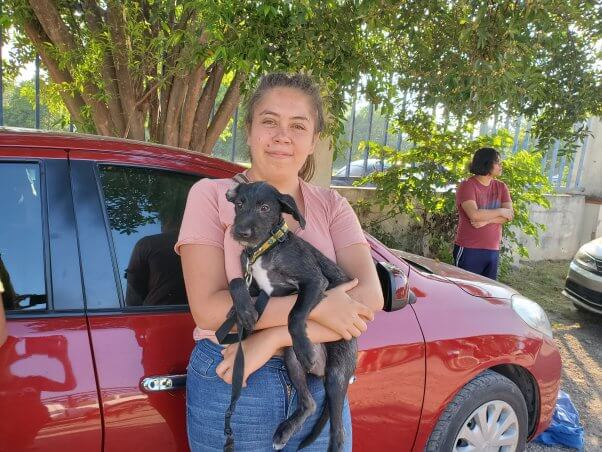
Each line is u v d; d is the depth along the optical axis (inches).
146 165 84.1
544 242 375.9
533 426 124.3
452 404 107.0
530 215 360.5
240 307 60.7
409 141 277.6
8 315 70.3
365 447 96.2
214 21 140.1
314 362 60.5
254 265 64.2
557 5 159.3
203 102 201.8
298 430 64.7
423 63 174.2
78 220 76.7
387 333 96.7
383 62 171.5
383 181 279.1
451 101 167.2
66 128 220.8
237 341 63.6
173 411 75.5
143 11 187.0
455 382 105.5
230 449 63.1
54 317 71.9
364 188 296.8
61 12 187.0
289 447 66.3
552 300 284.8
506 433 117.5
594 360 209.2
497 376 113.4
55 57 177.0
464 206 209.5
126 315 76.2
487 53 157.6
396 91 189.8
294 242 64.9
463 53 164.1
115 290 76.8
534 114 246.5
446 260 282.2
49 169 76.9
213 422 65.5
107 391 71.2
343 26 161.5
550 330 128.9
